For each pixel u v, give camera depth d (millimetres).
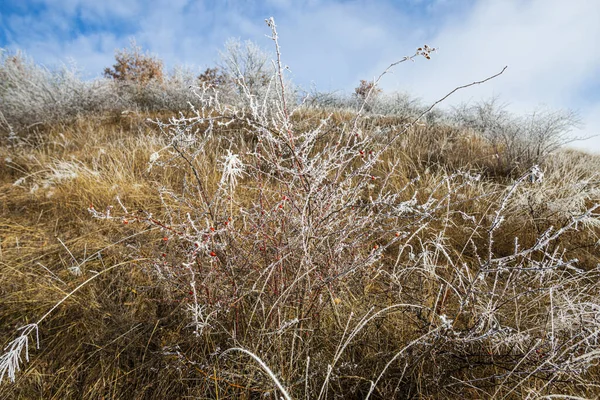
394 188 3455
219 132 4676
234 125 5035
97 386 1622
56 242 2777
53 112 7156
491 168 4449
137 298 2094
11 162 4586
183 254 2133
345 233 1855
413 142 4859
